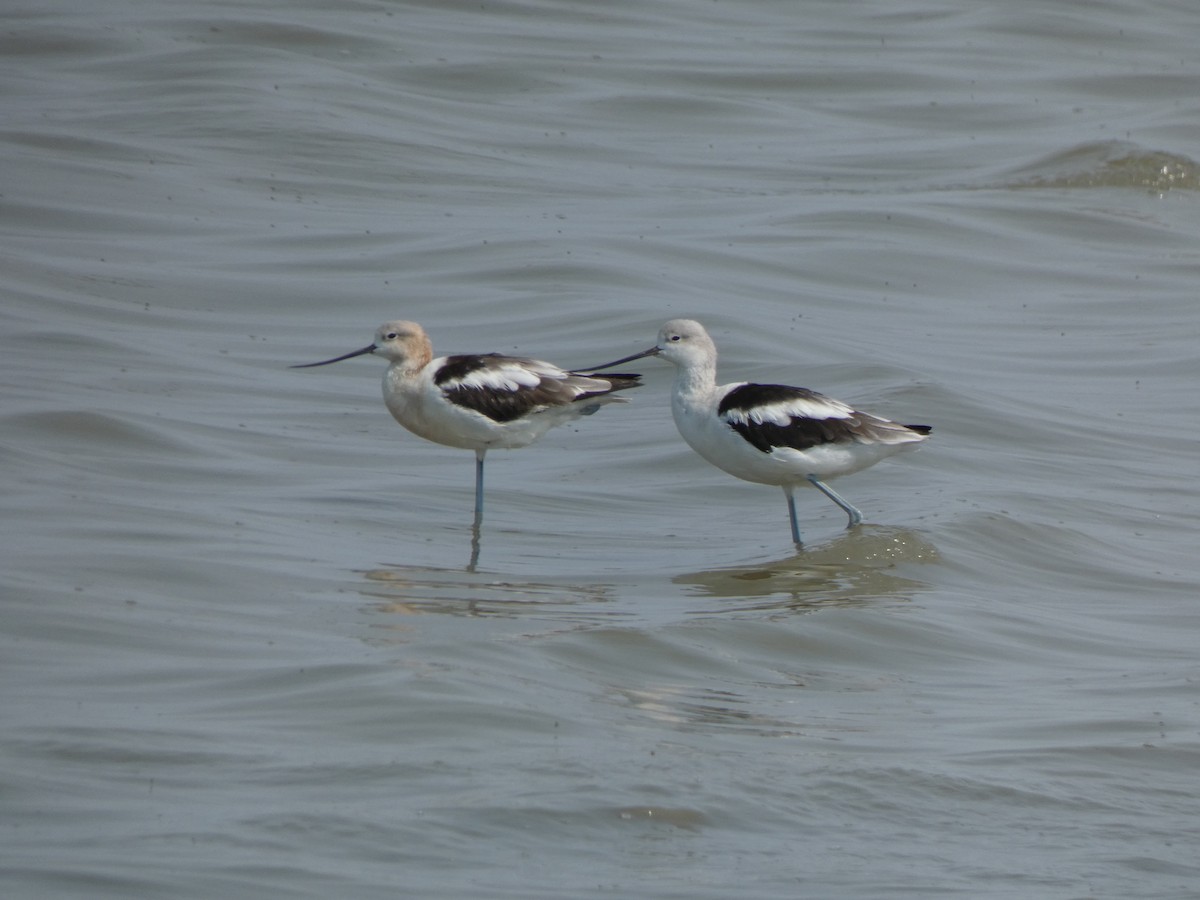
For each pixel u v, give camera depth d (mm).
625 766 9953
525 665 11688
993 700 11883
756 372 21078
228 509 15562
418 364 16594
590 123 34719
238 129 31734
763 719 11133
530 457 18828
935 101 37562
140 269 24531
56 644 11523
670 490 17609
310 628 12281
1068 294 26453
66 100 33000
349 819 9031
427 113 34250
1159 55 41969
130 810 9008
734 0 44656
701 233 27922
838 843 9281
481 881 8523
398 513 16266
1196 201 32125
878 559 15000
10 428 16984
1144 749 10906
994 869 9094
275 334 22578
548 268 25391
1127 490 17828
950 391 20234
